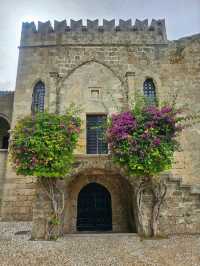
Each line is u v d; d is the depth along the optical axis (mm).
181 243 8438
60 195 10336
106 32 17219
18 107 15523
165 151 9578
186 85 16281
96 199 13016
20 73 16234
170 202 10594
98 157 11500
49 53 16641
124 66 16375
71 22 17422
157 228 9844
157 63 16672
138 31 17344
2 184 14461
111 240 9133
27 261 6320
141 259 6473
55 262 6234
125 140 9680
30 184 13945
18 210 13523
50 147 9336
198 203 10664
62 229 10422
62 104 15289
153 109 10352
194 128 15453
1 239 9164
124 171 10938
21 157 9461
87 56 16516
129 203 12273
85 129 14695
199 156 14930
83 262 6227
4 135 22141
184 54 17016
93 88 15695
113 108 15211
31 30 17328
